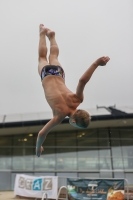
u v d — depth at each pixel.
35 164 21.73
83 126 3.24
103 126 22.42
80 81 3.28
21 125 20.19
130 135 22.34
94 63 3.28
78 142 22.48
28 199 14.02
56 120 3.47
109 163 21.48
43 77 3.82
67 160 21.88
